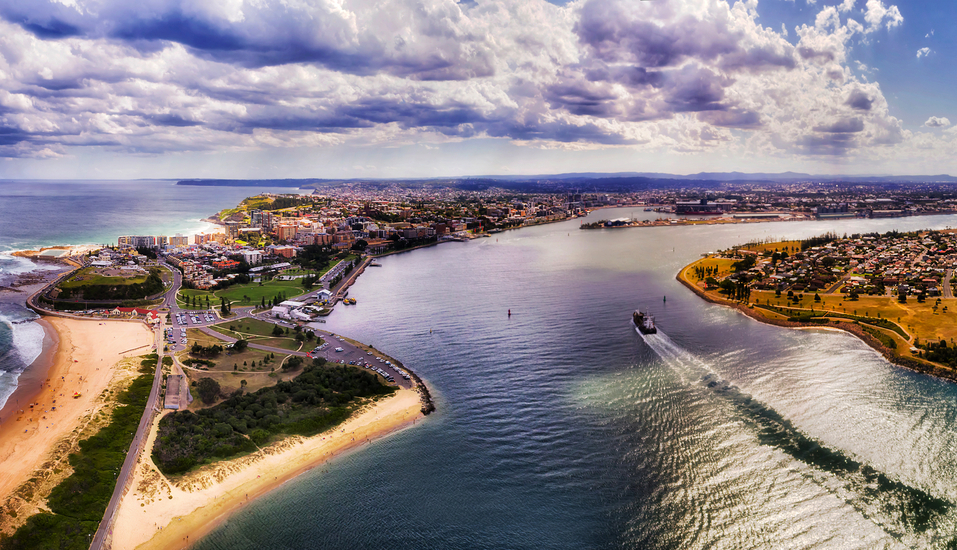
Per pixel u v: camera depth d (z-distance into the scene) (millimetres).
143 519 184750
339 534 177125
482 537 173000
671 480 195500
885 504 179250
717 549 163750
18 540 170500
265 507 190375
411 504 189500
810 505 179625
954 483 188250
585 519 179125
